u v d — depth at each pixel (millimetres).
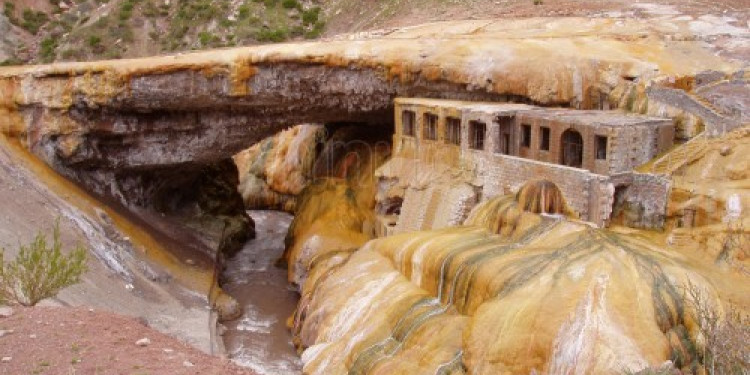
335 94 44094
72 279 25828
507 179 35219
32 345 18703
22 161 42719
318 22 78562
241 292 43844
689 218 29062
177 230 48344
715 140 31234
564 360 23375
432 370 26078
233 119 46688
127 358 18438
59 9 84812
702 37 43250
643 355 22656
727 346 20844
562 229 29047
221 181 54719
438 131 39312
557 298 24672
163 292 38312
